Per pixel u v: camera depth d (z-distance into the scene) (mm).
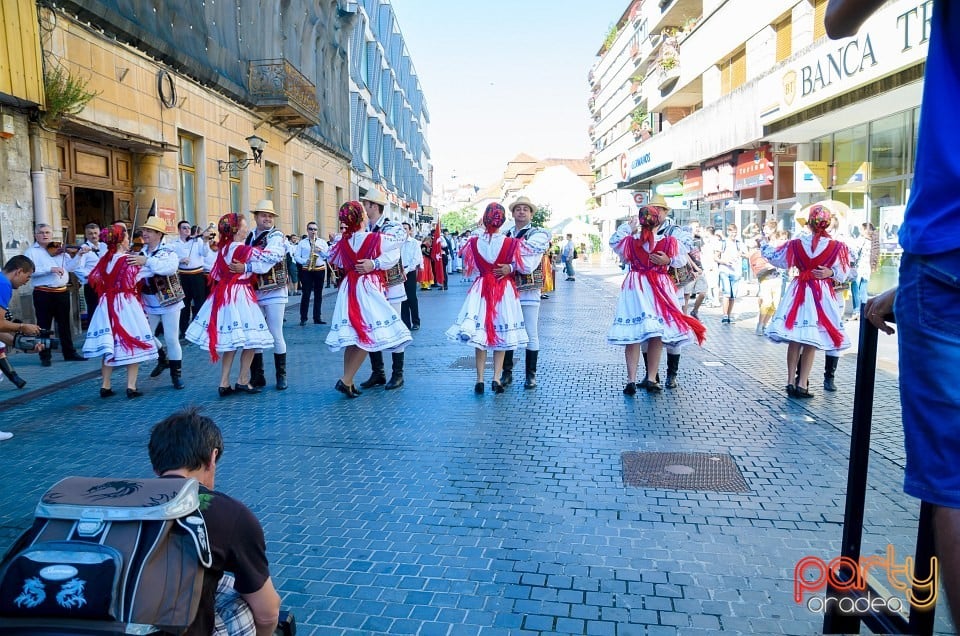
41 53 11211
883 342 11344
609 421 6770
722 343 11680
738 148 22984
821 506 4617
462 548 4059
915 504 4621
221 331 7887
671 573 3742
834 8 1812
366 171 39375
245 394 8188
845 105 15680
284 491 4988
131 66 14281
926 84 1612
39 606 1765
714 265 17422
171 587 1841
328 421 6891
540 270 8242
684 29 30406
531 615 3344
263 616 2338
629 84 53156
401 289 8812
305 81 23328
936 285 1524
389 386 8359
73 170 12852
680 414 7016
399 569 3812
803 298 7578
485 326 7816
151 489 1989
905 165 16203
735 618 3299
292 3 24828
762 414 6988
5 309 5867
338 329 7773
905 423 1621
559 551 4016
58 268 10234
